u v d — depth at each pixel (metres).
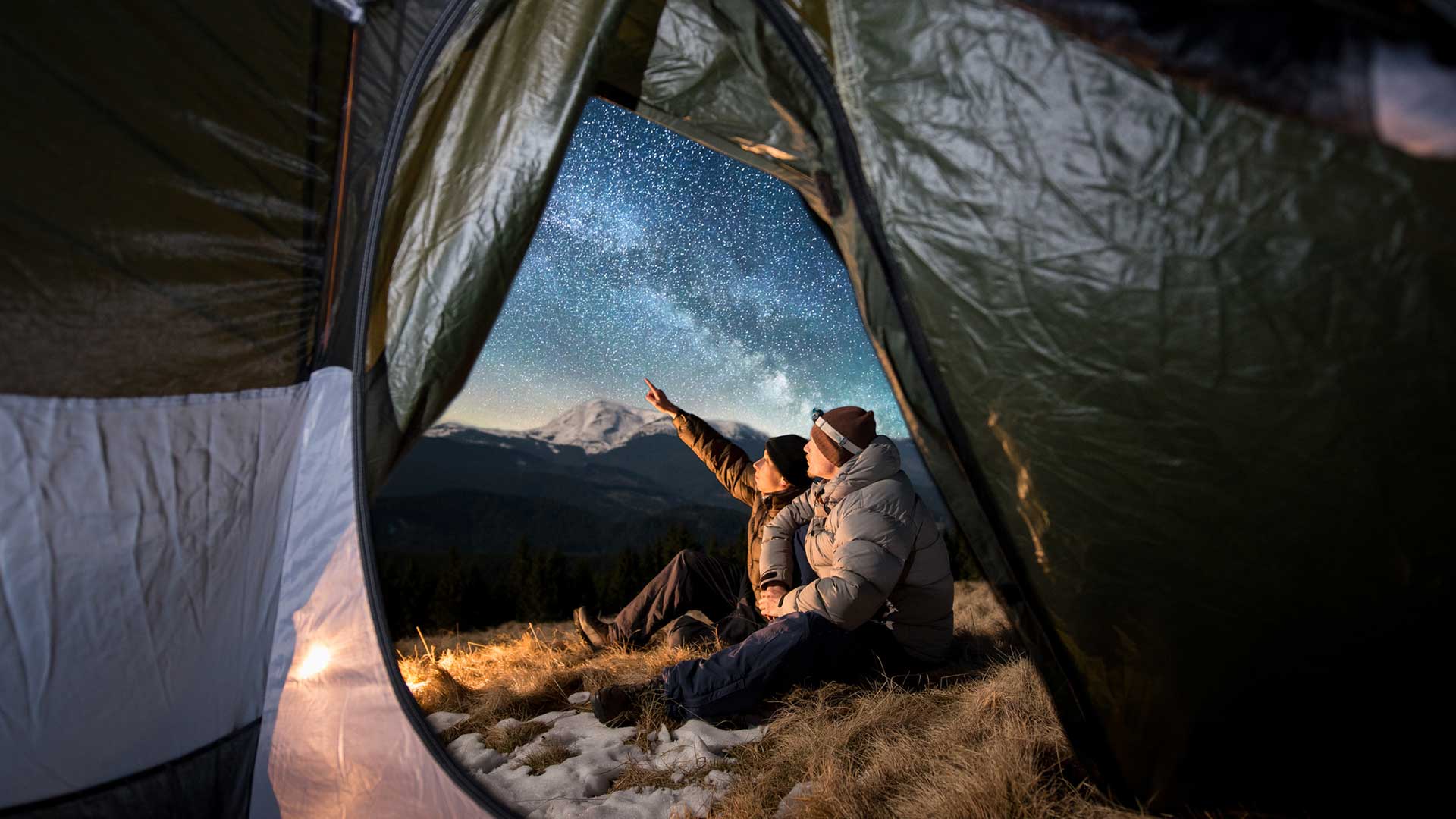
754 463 3.37
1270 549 1.46
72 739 1.33
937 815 1.71
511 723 2.42
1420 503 1.36
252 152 1.53
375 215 1.82
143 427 1.39
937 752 1.98
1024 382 1.58
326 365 1.84
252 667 1.75
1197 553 1.52
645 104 2.10
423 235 1.87
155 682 1.45
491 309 1.88
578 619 3.37
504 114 1.82
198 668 1.55
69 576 1.30
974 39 1.50
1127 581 1.59
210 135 1.44
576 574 37.56
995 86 1.50
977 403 1.64
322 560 1.84
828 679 2.38
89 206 1.26
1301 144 1.33
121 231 1.31
